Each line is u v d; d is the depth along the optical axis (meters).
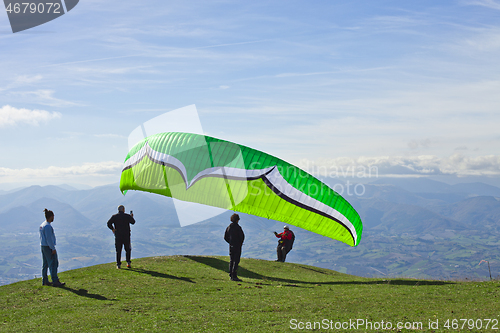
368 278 13.91
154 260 15.43
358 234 16.20
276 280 13.09
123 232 13.43
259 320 7.15
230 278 12.48
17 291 9.81
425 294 9.16
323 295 9.60
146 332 6.51
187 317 7.43
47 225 10.45
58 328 6.84
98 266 13.78
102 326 6.89
